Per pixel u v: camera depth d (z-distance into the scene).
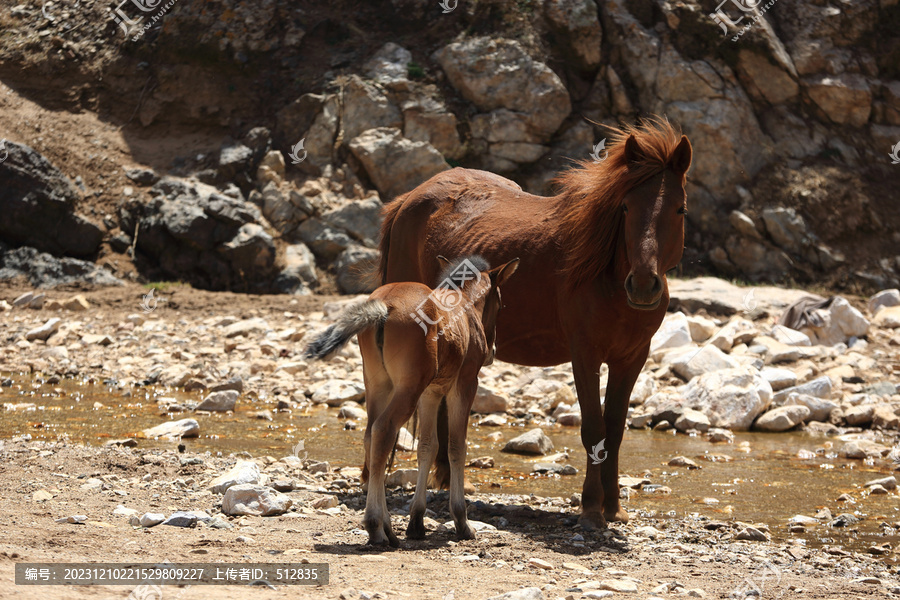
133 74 30.91
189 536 6.97
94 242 26.69
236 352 18.55
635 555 7.35
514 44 30.62
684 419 14.13
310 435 12.67
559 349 9.38
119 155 29.22
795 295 22.81
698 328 18.73
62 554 6.06
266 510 8.07
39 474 9.06
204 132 30.39
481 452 12.21
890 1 32.38
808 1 32.38
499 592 5.75
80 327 20.16
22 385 15.70
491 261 9.52
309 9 32.69
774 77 31.00
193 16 31.53
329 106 29.86
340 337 6.62
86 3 32.22
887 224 29.75
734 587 6.34
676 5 31.27
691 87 30.33
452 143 29.69
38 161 26.52
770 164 30.44
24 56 30.50
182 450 11.02
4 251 25.84
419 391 6.88
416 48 31.62
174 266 26.77
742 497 10.02
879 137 31.17
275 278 26.94
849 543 8.25
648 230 7.78
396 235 11.09
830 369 17.28
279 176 29.06
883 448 12.51
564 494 9.93
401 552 6.91
